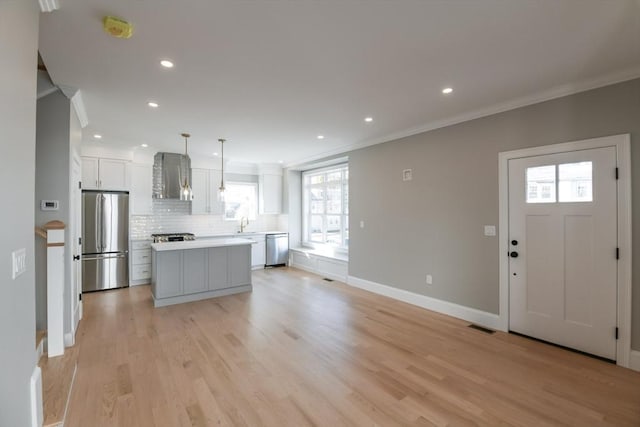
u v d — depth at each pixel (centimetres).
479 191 360
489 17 185
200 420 196
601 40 211
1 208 122
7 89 128
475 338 322
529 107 318
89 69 249
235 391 228
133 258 548
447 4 173
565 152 293
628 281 259
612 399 218
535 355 284
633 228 257
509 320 337
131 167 542
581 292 286
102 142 507
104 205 515
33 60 159
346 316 391
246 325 360
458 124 381
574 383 238
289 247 752
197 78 267
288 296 484
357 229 539
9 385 130
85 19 183
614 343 267
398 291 462
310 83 279
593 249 279
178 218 655
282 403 214
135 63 240
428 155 417
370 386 235
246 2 169
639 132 253
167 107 339
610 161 267
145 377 246
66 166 293
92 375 249
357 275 541
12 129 134
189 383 238
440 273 404
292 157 660
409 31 200
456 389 231
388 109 351
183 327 354
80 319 375
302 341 316
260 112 359
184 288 453
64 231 276
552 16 184
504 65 247
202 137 480
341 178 643
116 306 432
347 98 316
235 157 662
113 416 199
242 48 220
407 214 448
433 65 247
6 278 127
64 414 190
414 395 224
